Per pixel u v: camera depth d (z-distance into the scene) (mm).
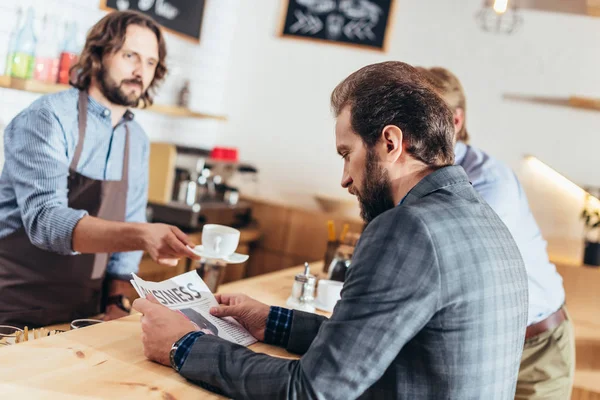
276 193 4152
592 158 3420
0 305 2105
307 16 4066
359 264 1099
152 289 1501
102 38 2191
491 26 3627
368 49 3912
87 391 1083
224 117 4109
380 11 3873
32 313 2141
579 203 3430
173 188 3523
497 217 1238
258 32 4199
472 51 3674
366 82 1204
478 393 1092
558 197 3484
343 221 3764
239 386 1139
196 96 4047
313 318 1495
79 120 2189
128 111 2375
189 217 3396
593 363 3098
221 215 3701
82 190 2205
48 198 2014
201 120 4156
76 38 2949
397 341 1055
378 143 1177
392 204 1218
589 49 3432
